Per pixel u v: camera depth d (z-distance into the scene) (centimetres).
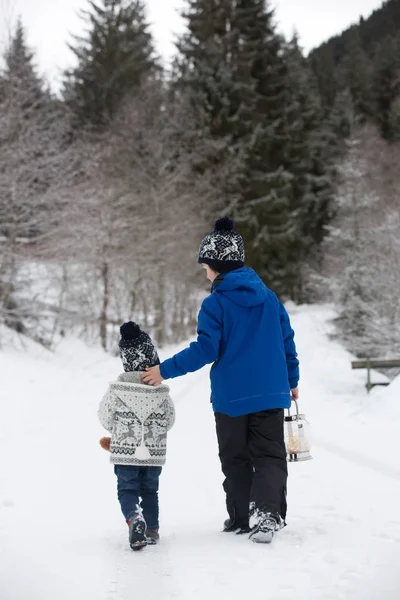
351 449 881
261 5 5666
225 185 4878
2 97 2541
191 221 3850
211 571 377
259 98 5538
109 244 3014
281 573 366
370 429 1073
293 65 6612
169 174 3900
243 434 475
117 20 5175
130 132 4009
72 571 390
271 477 453
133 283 3384
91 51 5025
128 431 470
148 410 475
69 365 2356
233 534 470
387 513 523
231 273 490
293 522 498
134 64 5062
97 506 587
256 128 5116
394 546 414
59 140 2862
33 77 2850
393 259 2548
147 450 465
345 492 621
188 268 3634
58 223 2686
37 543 459
